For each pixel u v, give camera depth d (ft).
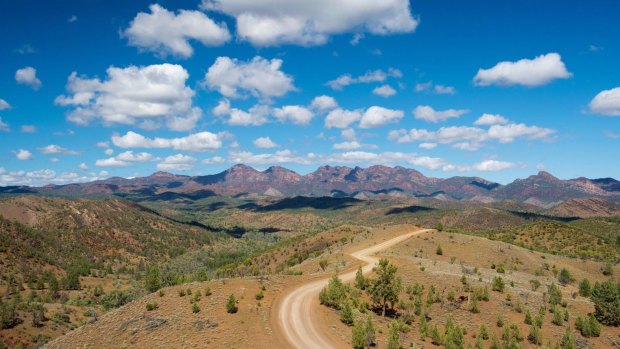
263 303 212.84
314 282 269.23
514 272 355.56
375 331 192.24
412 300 246.47
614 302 237.04
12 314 415.64
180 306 204.44
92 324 203.62
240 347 161.38
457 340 188.55
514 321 227.61
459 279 280.31
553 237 568.82
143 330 181.37
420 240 445.37
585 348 206.80
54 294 611.06
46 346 189.88
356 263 341.21
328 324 195.31
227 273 551.59
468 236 473.26
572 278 353.31
